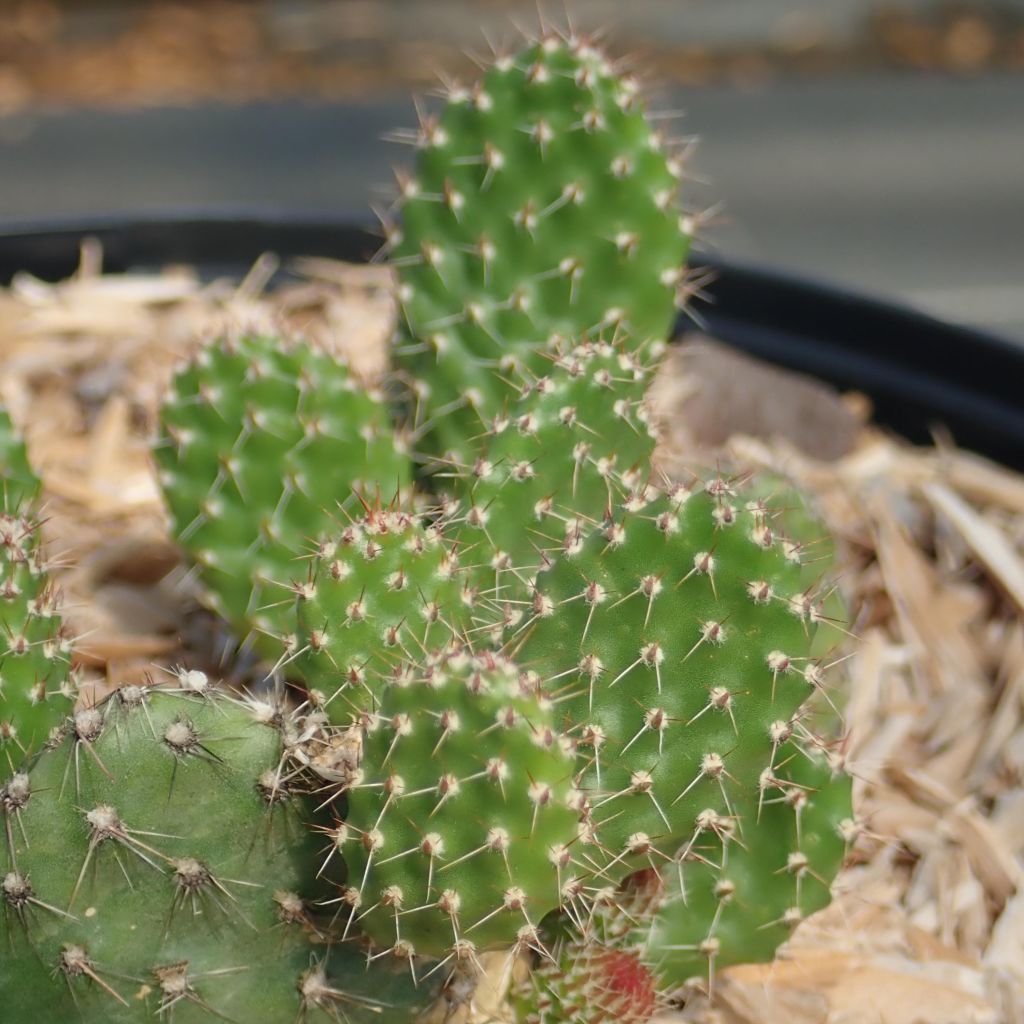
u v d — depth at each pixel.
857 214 1.03
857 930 0.47
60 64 1.52
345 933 0.40
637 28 1.67
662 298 0.47
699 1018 0.45
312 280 0.68
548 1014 0.43
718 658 0.41
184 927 0.40
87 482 0.56
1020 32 1.67
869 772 0.50
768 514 0.44
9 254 0.67
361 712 0.40
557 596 0.41
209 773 0.40
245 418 0.45
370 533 0.42
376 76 1.57
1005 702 0.52
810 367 0.65
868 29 1.67
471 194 0.47
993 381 0.62
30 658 0.43
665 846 0.42
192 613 0.52
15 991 0.40
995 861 0.48
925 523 0.56
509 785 0.38
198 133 1.05
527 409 0.44
